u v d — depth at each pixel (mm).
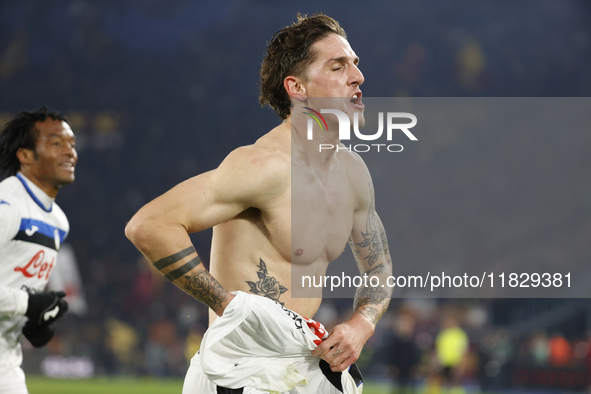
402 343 16719
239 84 45250
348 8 47156
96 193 39969
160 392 17047
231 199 3412
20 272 5004
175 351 26719
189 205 3328
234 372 3385
